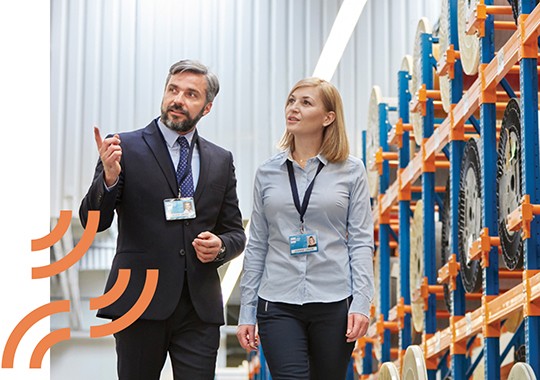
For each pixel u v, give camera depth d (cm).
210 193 352
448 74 542
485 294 455
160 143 352
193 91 350
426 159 596
